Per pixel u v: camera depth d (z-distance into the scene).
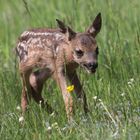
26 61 15.59
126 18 20.19
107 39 17.66
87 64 14.51
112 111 13.69
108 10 18.95
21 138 12.82
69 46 14.82
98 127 12.71
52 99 15.09
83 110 14.09
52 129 12.95
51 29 15.55
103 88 14.89
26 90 15.31
